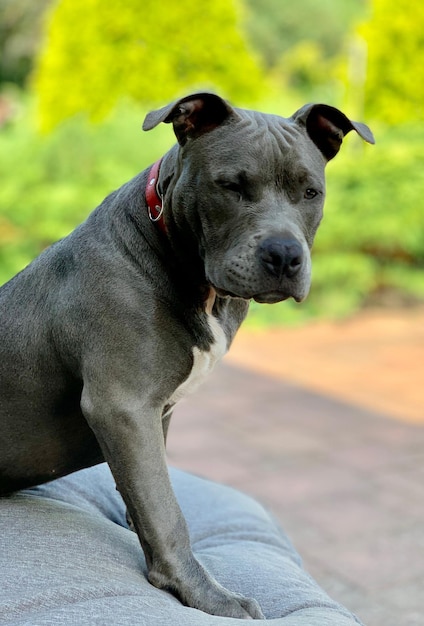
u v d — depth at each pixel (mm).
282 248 1973
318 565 3807
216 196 2068
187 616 1805
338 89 12219
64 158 9750
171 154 2209
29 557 1990
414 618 3342
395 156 9219
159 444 2049
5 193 9344
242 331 8656
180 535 2018
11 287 2326
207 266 2090
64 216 9234
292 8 22125
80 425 2289
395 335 8531
